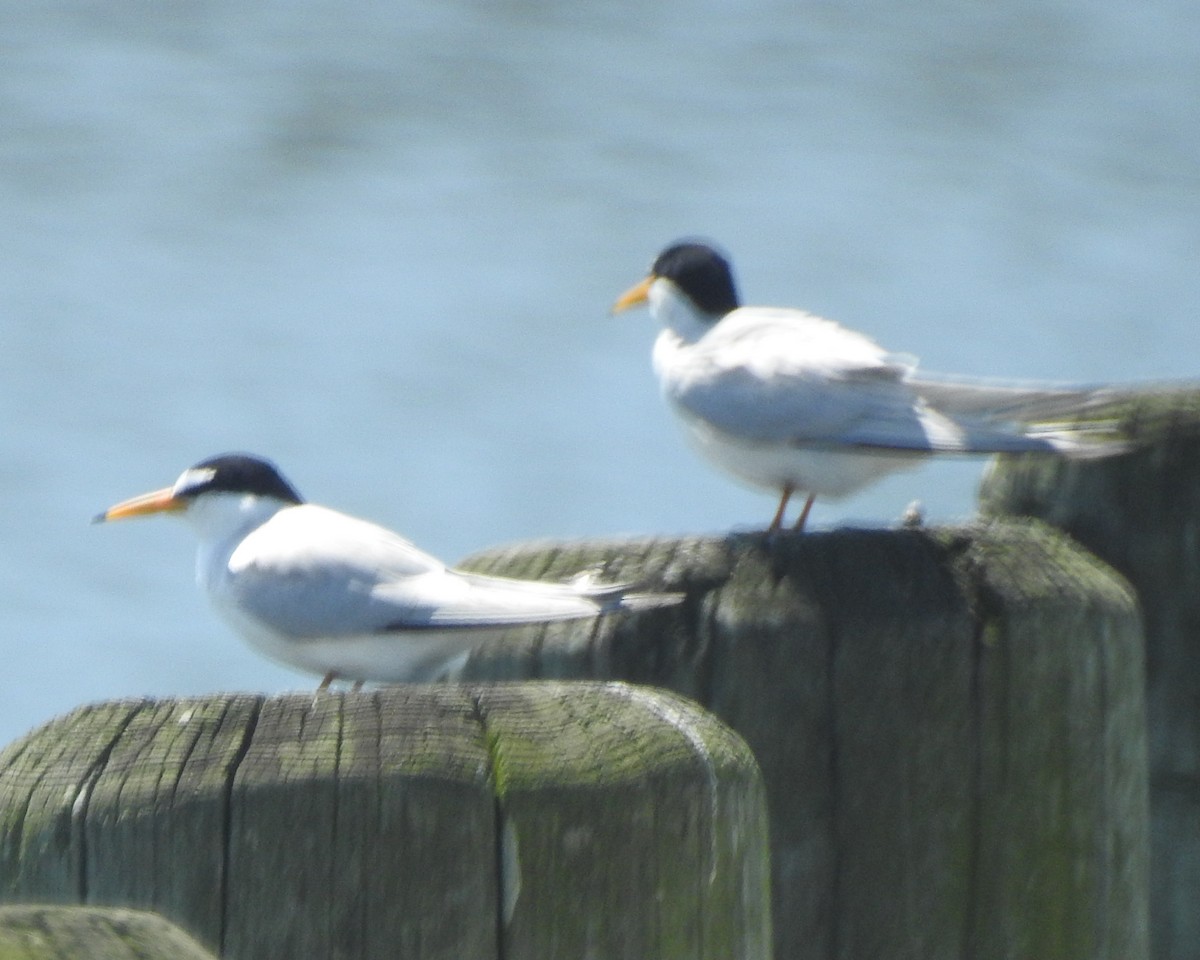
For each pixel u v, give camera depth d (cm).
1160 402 923
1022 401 1037
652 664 763
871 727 741
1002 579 755
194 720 553
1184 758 907
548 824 534
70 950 332
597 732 554
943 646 740
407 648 930
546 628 808
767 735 744
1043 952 745
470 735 547
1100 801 759
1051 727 748
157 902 530
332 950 528
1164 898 914
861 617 743
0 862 537
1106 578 782
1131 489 914
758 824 576
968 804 740
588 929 538
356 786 530
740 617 752
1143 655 820
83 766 543
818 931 736
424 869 530
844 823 738
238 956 529
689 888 551
